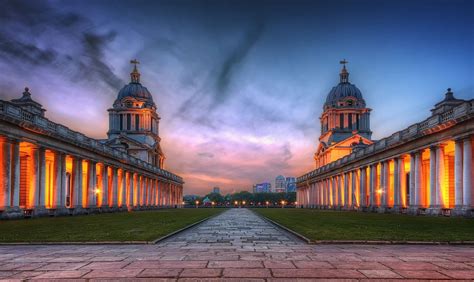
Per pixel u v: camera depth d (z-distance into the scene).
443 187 44.03
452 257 13.22
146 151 117.50
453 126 40.66
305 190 140.12
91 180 63.38
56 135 49.19
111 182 74.62
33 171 45.81
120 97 132.50
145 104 129.38
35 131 44.53
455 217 37.84
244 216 54.12
